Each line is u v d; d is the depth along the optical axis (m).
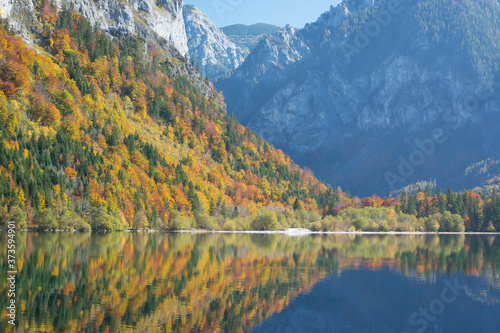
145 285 89.25
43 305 72.31
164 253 134.38
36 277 90.25
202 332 65.62
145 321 67.88
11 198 174.75
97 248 136.25
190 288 89.19
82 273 96.44
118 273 98.88
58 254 119.62
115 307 73.50
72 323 65.00
